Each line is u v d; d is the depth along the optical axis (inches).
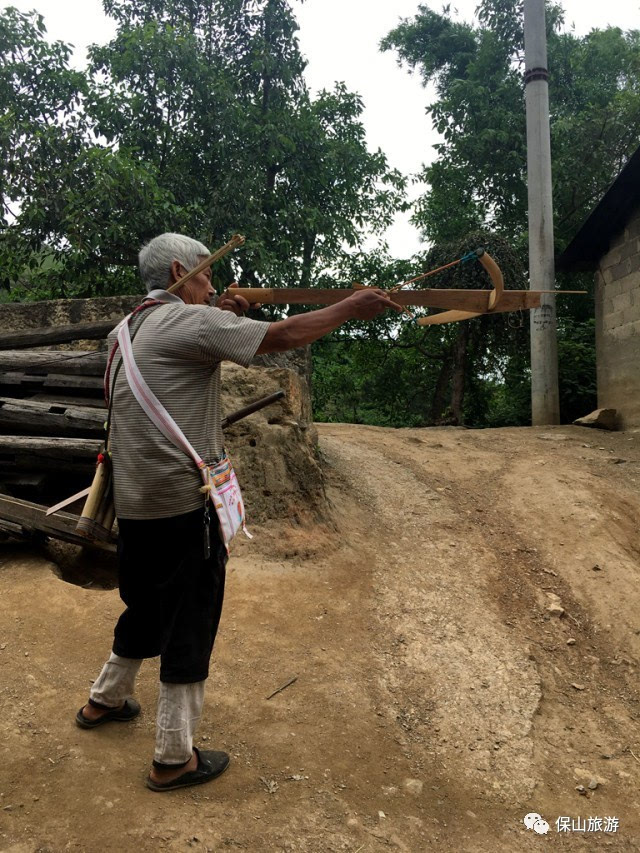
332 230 491.2
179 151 469.7
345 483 205.9
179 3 508.7
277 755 96.5
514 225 539.2
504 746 105.7
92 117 451.5
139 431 82.3
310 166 498.9
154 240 92.0
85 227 380.2
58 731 95.3
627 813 94.8
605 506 197.3
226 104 460.1
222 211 432.5
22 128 391.5
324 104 546.9
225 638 124.6
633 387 327.3
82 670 111.3
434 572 158.9
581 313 518.6
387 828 85.7
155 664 115.8
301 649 124.3
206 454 84.0
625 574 159.5
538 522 187.2
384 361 574.2
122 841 76.2
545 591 155.1
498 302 95.0
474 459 245.3
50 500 170.6
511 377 491.2
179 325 82.5
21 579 138.6
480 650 129.9
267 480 169.9
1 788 83.0
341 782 92.8
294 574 151.2
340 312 85.0
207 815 82.3
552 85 567.2
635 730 114.4
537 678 123.2
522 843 87.0
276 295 96.5
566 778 100.8
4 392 176.7
